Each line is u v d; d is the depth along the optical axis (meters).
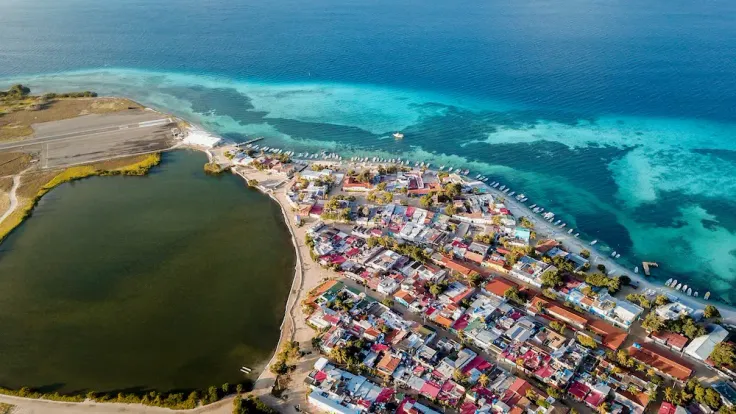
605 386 130.50
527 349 142.50
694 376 135.00
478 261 183.00
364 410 124.75
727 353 133.88
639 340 148.38
